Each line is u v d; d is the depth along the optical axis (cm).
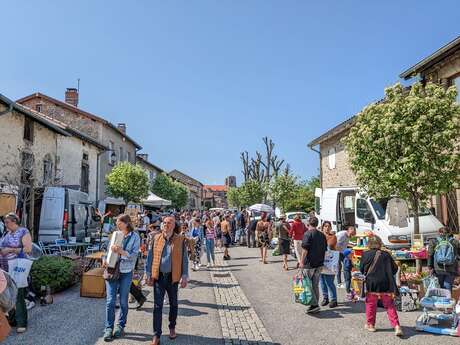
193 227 1414
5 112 1495
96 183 2645
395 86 1174
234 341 610
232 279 1159
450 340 605
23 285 636
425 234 1221
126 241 645
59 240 1344
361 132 1141
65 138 2152
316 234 777
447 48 1324
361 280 868
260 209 2888
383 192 1127
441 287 816
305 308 811
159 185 4572
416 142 1048
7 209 1327
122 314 631
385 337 623
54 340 600
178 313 774
